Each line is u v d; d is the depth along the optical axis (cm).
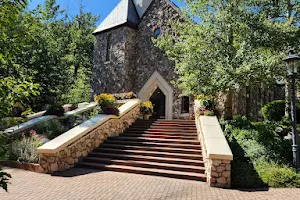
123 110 1210
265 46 936
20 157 838
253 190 587
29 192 557
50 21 2381
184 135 1051
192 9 1086
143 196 533
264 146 802
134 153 900
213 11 1070
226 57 940
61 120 1297
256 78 909
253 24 936
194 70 1026
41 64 1802
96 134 988
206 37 1029
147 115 1409
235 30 966
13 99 253
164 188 598
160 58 1739
